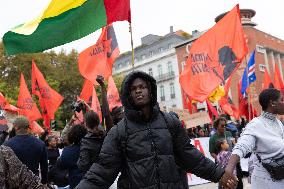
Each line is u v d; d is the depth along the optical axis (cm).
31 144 583
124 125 325
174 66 5994
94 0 608
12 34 578
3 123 1306
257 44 5278
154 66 6369
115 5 615
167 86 6116
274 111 436
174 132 330
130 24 616
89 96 1170
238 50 987
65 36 596
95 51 936
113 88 1108
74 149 566
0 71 3750
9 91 3488
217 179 339
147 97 325
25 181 318
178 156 339
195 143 1238
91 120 500
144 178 310
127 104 325
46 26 589
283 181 426
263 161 430
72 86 4259
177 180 320
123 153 323
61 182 648
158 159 314
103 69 931
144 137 317
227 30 995
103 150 323
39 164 614
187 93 993
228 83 1166
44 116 1439
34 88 1461
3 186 310
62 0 593
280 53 6022
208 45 1002
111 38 953
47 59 4003
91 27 607
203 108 3794
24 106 1493
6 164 314
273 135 429
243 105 1391
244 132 432
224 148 734
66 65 4297
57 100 1416
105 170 321
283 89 1452
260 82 5169
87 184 320
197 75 995
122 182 324
